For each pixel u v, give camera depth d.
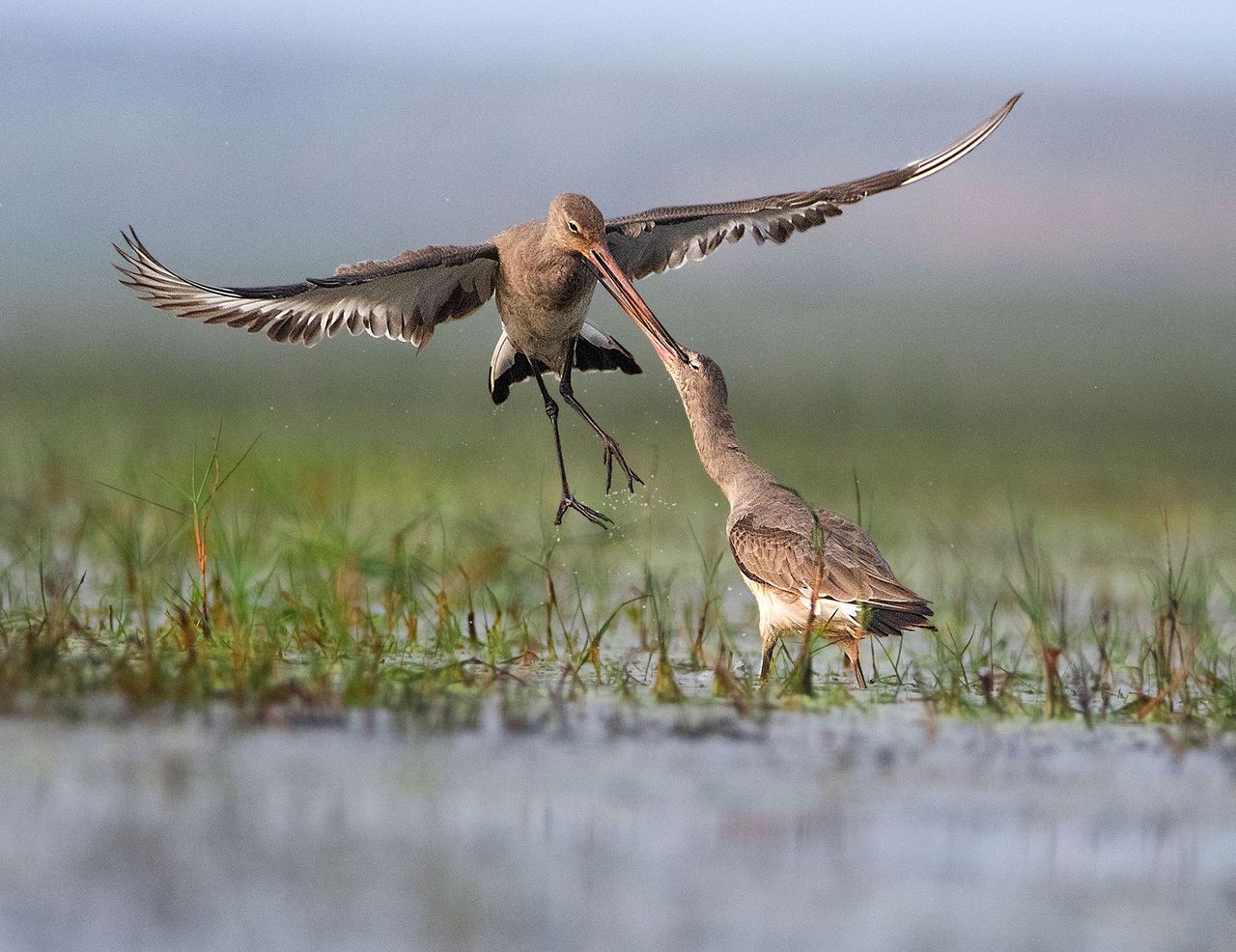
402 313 12.38
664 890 7.62
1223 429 27.91
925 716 10.98
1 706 10.09
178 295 11.48
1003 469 23.42
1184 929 7.36
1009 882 7.88
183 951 6.82
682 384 13.62
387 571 13.61
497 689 11.21
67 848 7.84
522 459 22.77
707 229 13.39
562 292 12.76
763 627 12.58
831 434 25.84
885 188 12.84
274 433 23.53
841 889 7.71
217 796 8.65
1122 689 12.23
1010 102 12.61
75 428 22.83
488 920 7.21
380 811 8.52
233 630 11.84
